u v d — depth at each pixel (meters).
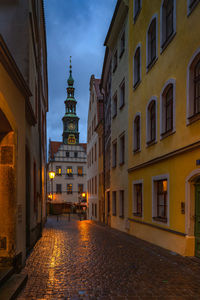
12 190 5.98
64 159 59.25
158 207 10.24
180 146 8.20
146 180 11.27
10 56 5.33
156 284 5.50
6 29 8.06
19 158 6.48
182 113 8.12
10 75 5.79
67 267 6.80
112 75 18.50
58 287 5.34
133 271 6.42
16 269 6.01
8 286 4.98
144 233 11.32
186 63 7.94
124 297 4.84
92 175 31.38
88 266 6.91
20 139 6.64
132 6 13.78
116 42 17.45
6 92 5.55
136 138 13.22
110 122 19.36
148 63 11.44
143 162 11.73
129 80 14.27
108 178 20.34
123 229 14.79
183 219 7.88
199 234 7.34
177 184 8.30
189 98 7.73
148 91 11.30
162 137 9.62
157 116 10.22
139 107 12.49
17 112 6.39
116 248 9.46
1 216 5.92
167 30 9.77
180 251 7.98
